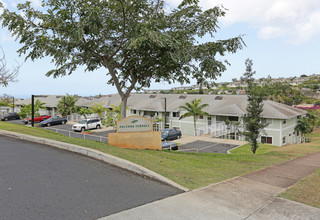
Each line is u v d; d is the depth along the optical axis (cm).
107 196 480
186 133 3575
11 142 1002
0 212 394
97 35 1040
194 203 466
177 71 1192
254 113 1501
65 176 589
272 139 2833
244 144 2530
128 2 957
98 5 934
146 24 920
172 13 1087
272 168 862
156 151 1066
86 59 1234
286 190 569
